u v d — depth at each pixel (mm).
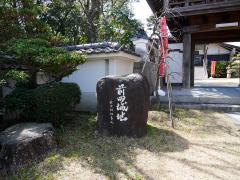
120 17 14984
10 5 7840
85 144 5777
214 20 12047
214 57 28812
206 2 11086
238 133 6934
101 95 6383
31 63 6453
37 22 8328
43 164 4871
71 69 6656
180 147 5797
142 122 6293
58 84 6789
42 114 6070
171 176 4469
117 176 4469
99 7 16719
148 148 5688
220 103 9836
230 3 10555
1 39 7402
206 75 25969
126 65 9781
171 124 7402
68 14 15406
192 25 12320
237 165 4895
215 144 6031
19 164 4758
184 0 11461
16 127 5770
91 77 9055
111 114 6305
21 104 6426
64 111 6488
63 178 4445
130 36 12930
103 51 8430
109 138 6141
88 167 4797
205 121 7953
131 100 6188
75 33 15703
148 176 4469
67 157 5164
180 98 10312
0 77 6051
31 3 8234
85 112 8820
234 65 24734
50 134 5453
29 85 7523
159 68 9328
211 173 4570
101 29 15750
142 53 12750
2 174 4684
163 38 8742
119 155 5301
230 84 17625
